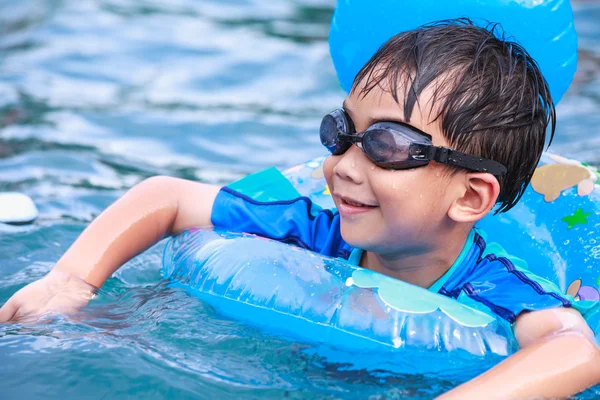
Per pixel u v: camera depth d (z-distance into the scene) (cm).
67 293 247
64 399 196
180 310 235
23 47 629
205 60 619
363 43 272
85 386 200
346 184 228
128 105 527
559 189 293
